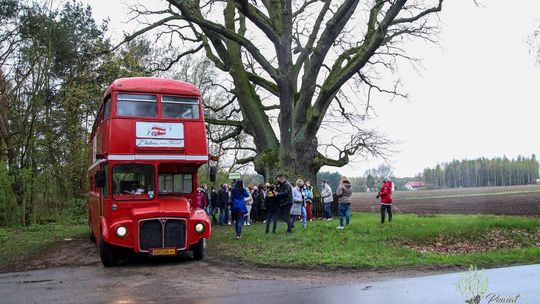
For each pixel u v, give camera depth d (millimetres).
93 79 31609
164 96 14516
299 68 29406
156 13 27500
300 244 15148
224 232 19906
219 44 28844
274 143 29312
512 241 16609
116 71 31234
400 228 17953
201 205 24172
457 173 129375
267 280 10594
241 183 17500
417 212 31453
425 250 14977
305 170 27469
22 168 29938
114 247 13555
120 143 13883
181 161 14367
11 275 12977
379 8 28297
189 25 30344
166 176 14508
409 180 130250
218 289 9695
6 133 30172
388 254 13367
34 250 18250
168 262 13961
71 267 14016
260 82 30719
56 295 9617
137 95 14312
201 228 13781
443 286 9188
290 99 26203
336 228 18688
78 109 31625
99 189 15352
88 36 36906
